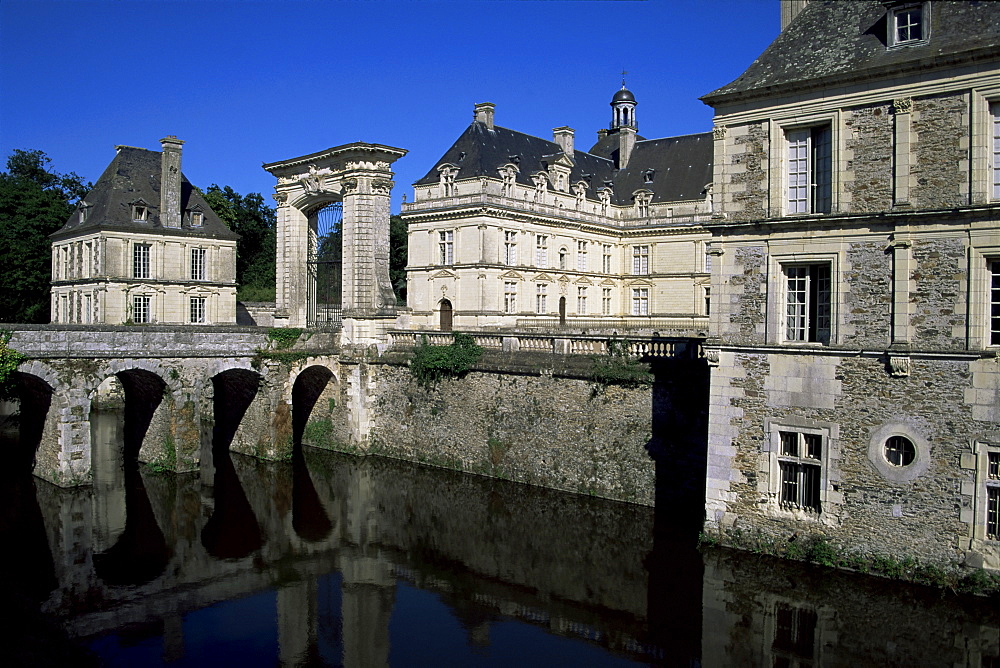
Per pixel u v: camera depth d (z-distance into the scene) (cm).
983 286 1477
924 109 1525
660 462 2222
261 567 1908
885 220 1571
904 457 1576
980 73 1458
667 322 5631
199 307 5131
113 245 4734
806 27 1806
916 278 1544
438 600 1702
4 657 1259
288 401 3003
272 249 7425
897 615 1495
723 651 1418
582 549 1969
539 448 2514
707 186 5434
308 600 1703
